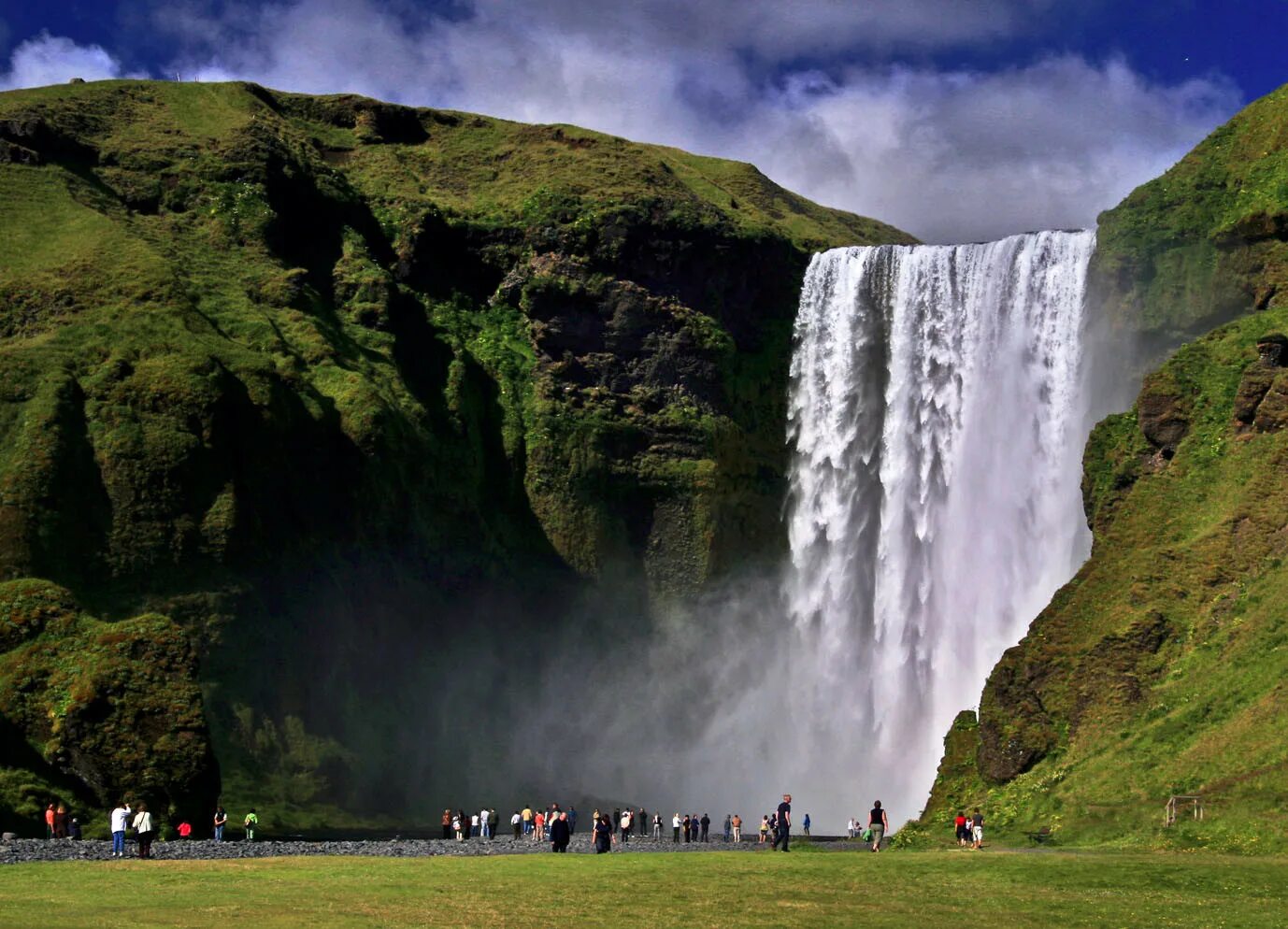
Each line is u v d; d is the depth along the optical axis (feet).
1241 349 261.24
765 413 404.57
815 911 140.87
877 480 387.55
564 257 403.13
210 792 255.29
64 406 311.88
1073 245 352.28
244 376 330.13
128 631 264.93
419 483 352.49
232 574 306.55
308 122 446.60
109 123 403.13
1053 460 344.90
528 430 383.04
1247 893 150.00
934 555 366.22
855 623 380.99
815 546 393.91
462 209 420.77
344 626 319.27
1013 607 346.95
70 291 339.77
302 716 301.63
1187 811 187.01
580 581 371.76
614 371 394.11
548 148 441.68
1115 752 212.23
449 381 380.58
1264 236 300.81
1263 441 242.58
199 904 137.80
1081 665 230.89
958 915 139.03
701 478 383.24
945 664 358.23
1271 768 184.34
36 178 372.79
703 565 378.73
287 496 326.24
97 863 179.93
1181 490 247.70
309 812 288.51
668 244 405.80
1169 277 315.37
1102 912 139.85
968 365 367.66
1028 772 229.45
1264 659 206.69
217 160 393.50
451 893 149.07
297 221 400.06
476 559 358.02
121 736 252.01
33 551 291.79
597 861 186.19
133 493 306.55
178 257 367.04
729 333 406.62
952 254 378.53
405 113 453.99
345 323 381.19
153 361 324.19
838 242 466.70
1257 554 227.81
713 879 163.02
